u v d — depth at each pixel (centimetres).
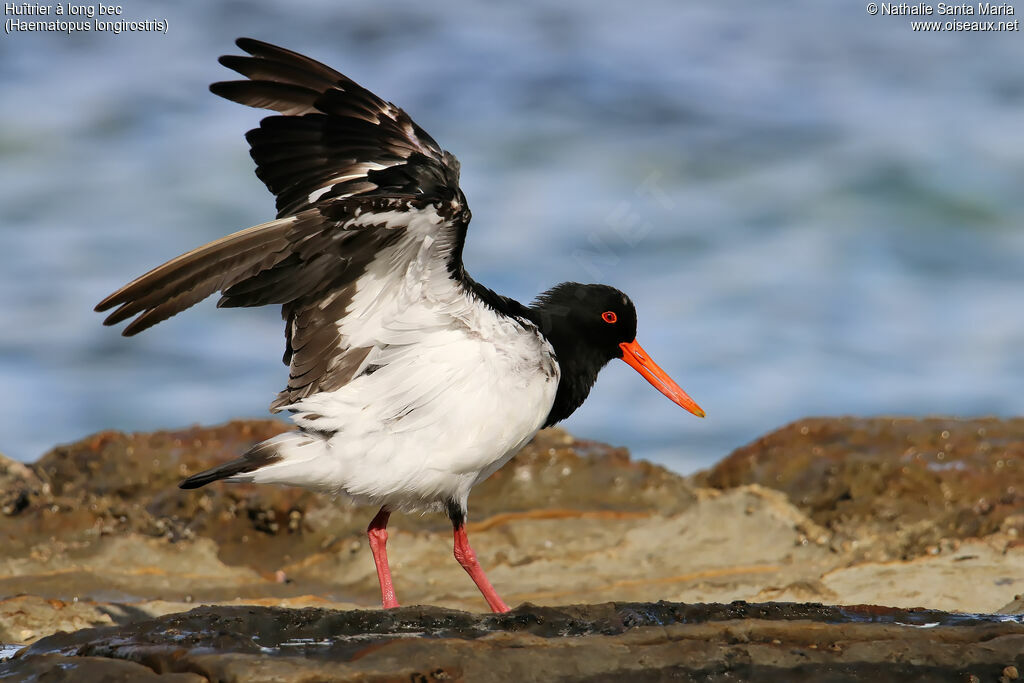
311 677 651
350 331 867
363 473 883
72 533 1161
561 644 705
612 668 689
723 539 1214
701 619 780
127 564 1132
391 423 880
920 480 1281
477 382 888
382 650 686
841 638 734
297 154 1036
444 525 1258
